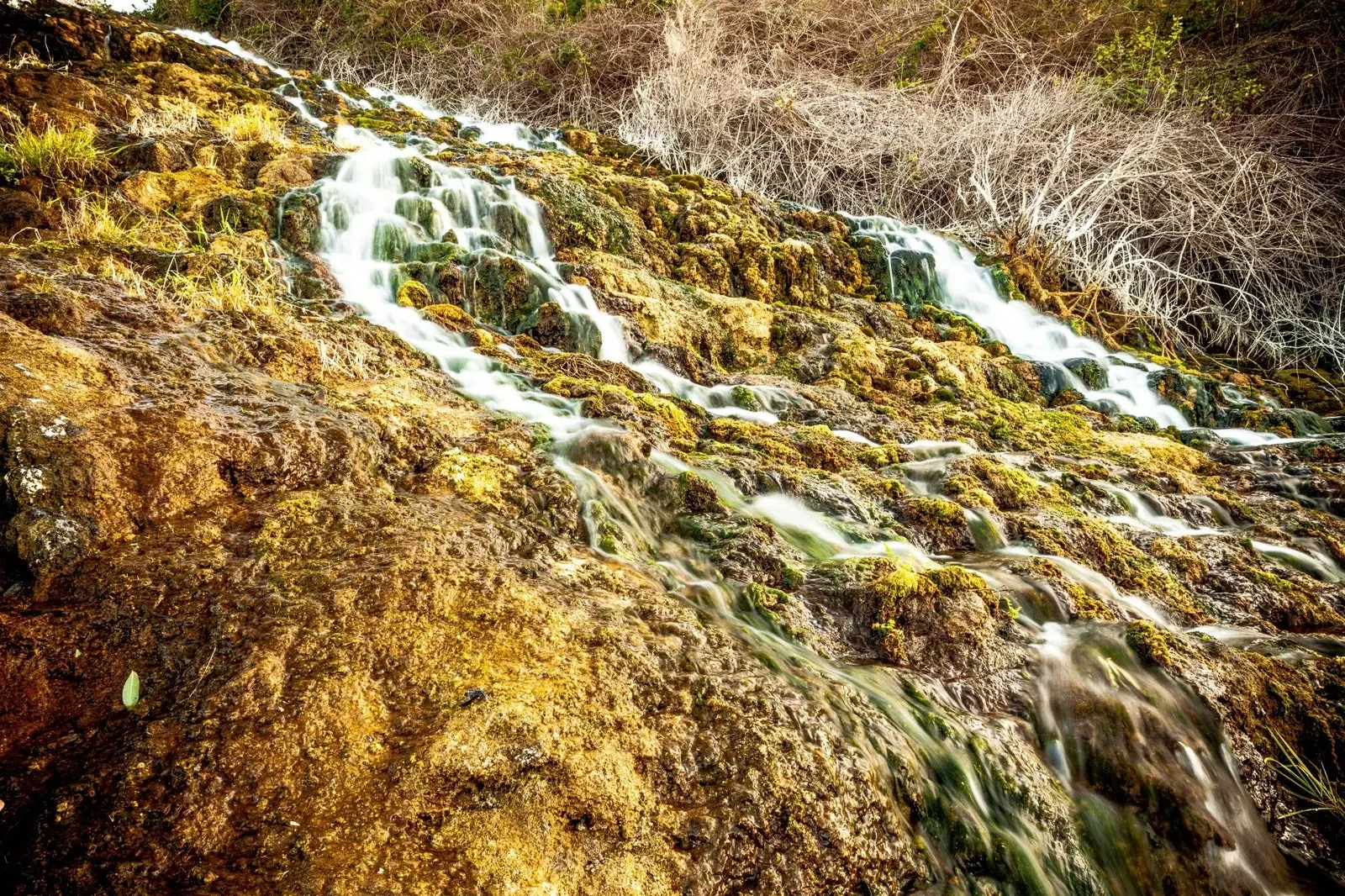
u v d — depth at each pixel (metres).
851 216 10.08
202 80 8.80
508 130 10.75
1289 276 10.16
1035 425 6.40
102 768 1.89
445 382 4.34
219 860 1.79
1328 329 9.78
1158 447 6.36
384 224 6.16
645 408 4.68
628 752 2.20
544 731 2.14
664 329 6.27
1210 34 11.96
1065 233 9.97
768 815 2.17
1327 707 3.50
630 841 2.03
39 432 2.50
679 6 12.40
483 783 2.01
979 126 10.78
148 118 7.17
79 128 6.29
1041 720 3.08
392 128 9.53
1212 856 2.85
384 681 2.24
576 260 6.77
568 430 4.02
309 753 2.01
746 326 6.76
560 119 12.34
